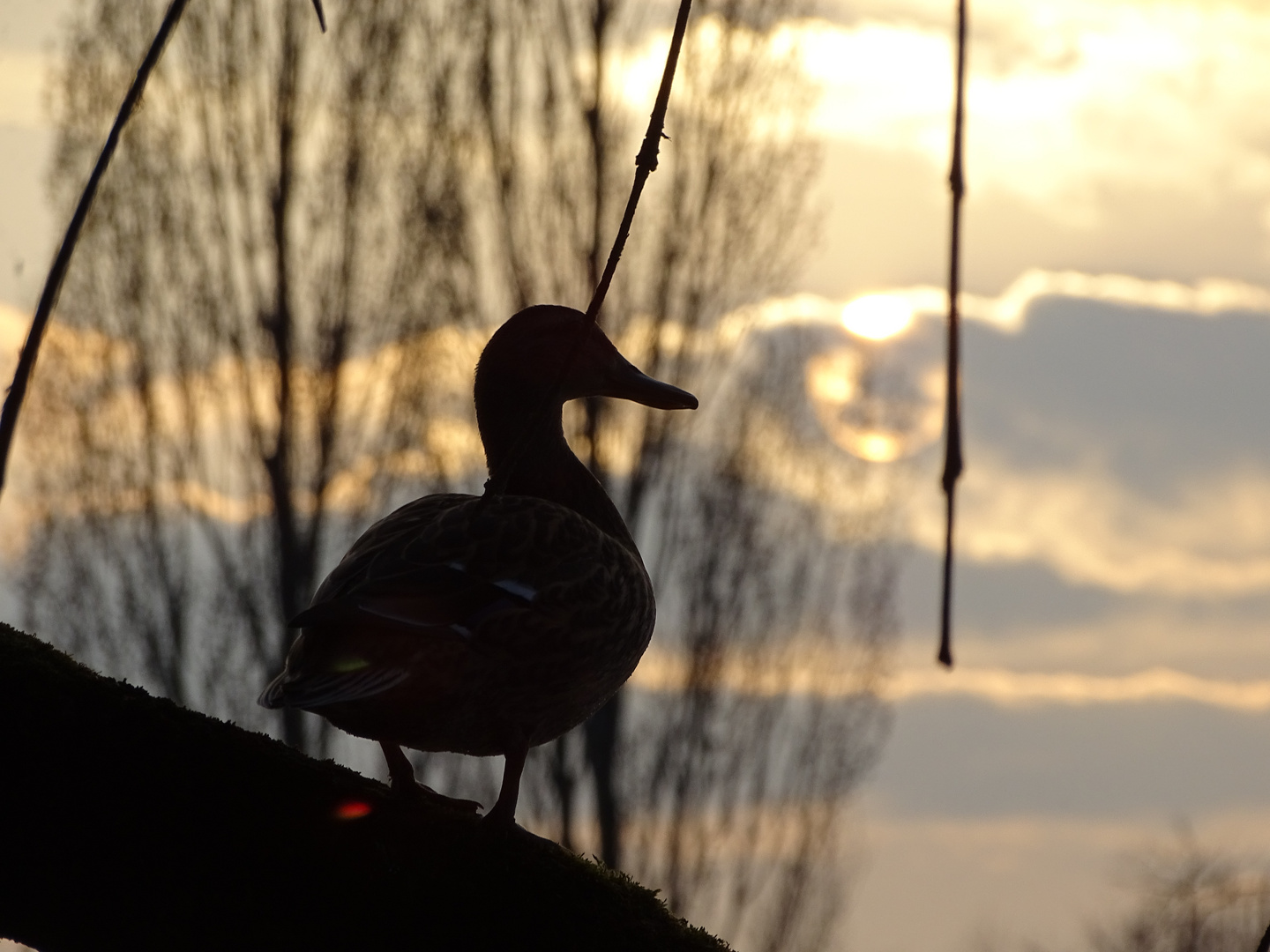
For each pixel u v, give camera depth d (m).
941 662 3.11
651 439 20.47
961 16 3.29
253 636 19.92
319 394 20.20
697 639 20.36
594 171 20.23
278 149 20.38
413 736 4.80
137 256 20.00
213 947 3.74
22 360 2.56
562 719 5.11
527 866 3.95
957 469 3.15
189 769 3.72
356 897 3.77
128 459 20.05
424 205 20.23
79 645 19.72
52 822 3.64
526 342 6.10
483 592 4.77
